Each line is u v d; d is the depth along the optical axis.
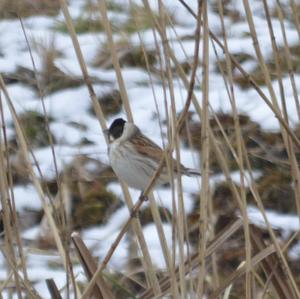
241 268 7.44
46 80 14.16
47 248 11.08
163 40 7.04
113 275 10.47
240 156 7.19
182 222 6.99
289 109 13.49
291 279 7.12
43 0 16.33
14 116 7.68
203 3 6.33
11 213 7.59
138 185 9.15
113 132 9.27
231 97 7.30
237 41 15.28
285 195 12.34
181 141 12.95
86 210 12.02
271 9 16.30
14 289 8.29
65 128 13.29
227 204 11.97
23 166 12.27
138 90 14.20
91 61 14.78
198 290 7.04
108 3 15.71
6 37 15.16
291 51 14.98
